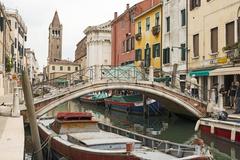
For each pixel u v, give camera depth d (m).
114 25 44.50
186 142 15.88
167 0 29.11
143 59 33.97
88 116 13.12
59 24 111.88
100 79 20.30
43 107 18.77
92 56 59.78
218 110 17.11
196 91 21.45
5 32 34.50
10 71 37.00
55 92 19.20
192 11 25.03
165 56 29.48
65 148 10.70
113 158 8.77
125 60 39.94
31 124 11.99
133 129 20.66
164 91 21.09
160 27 30.39
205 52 23.14
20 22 52.03
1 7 30.23
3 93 32.56
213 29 22.34
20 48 53.00
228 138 14.59
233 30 20.11
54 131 13.05
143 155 8.67
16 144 9.30
